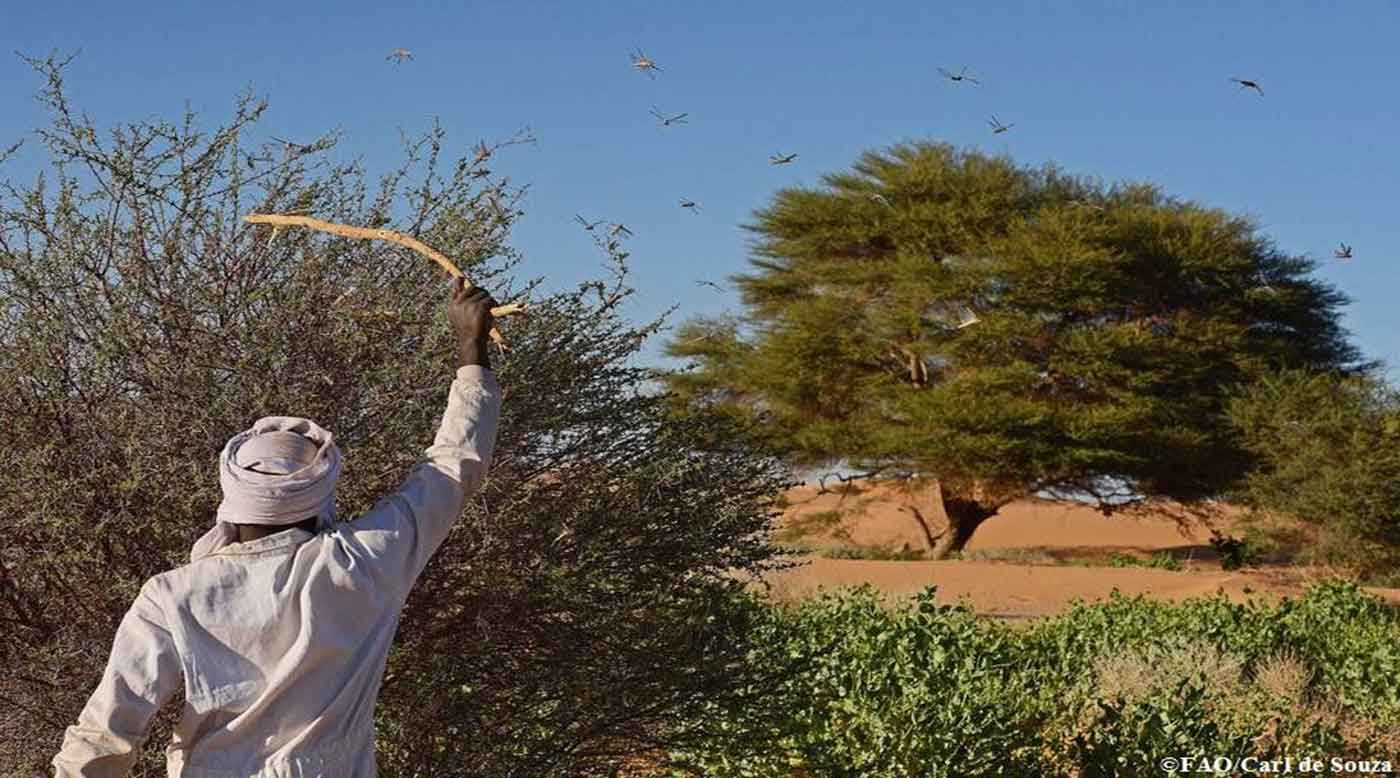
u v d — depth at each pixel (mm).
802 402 40938
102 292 4660
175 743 2828
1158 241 38969
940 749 8195
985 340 37938
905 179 40219
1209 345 38969
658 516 5527
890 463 40031
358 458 4699
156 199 4660
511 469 5141
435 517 3061
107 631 4715
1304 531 35562
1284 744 9148
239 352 4672
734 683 5977
